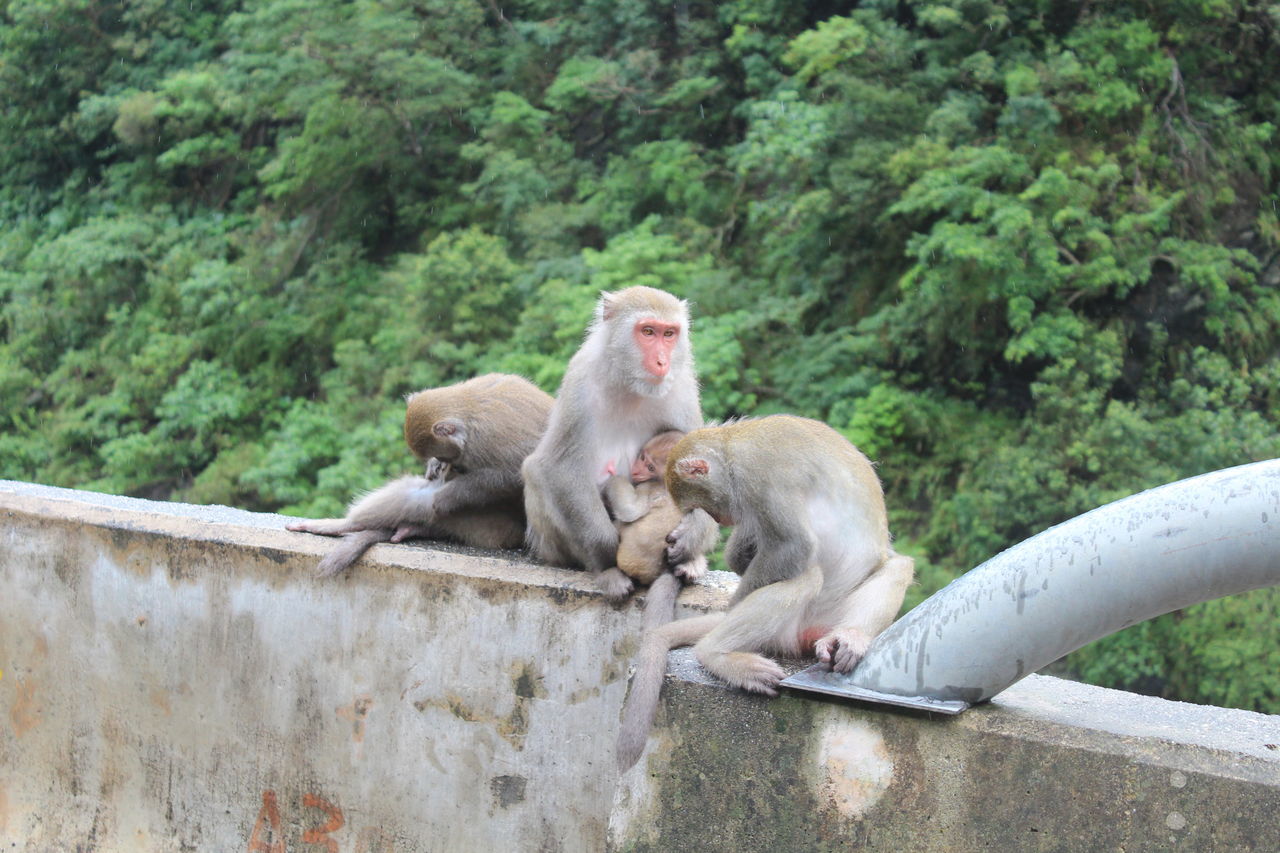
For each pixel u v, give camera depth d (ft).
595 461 13.66
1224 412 36.58
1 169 64.80
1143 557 8.36
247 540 13.98
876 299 44.09
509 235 49.80
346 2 53.21
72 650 14.90
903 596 11.37
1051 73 40.57
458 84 51.93
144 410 54.19
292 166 54.70
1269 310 39.65
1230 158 41.73
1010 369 41.14
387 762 13.56
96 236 58.44
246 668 14.05
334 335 52.49
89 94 62.28
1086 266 38.27
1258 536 8.07
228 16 59.82
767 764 9.43
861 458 12.03
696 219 48.16
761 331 43.75
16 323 58.13
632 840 9.79
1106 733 8.78
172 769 14.55
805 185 45.47
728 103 50.37
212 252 57.11
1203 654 33.37
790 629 11.20
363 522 14.38
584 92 49.44
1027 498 37.47
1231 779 8.25
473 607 13.10
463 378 45.34
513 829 13.07
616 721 12.55
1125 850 8.48
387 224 55.72
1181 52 42.63
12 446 54.24
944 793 8.93
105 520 14.61
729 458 11.41
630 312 13.82
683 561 12.83
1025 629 8.72
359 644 13.56
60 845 15.19
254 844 14.24
